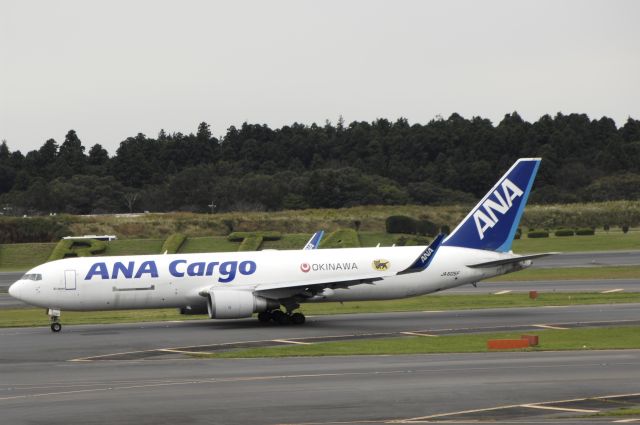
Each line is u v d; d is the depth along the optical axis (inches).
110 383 4498.0
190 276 7372.1
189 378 4611.2
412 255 7805.1
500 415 3592.5
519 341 5610.2
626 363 4899.1
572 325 6742.1
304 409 3767.2
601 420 3467.0
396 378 4498.0
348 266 7637.8
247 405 3868.1
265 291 7160.4
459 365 4909.0
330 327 6963.6
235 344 6003.9
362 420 3543.3
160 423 3543.3
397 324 7086.6
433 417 3577.8
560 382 4318.4
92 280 7190.0
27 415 3718.0
